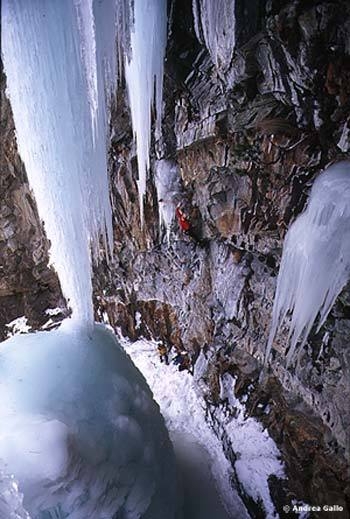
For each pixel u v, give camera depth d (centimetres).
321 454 554
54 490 414
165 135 848
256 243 680
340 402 502
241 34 534
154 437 603
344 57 439
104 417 533
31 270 1434
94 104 718
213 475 763
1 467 395
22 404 498
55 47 600
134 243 1116
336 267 446
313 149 513
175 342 1104
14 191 1273
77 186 762
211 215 796
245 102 586
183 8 638
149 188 963
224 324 832
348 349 483
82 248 848
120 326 1309
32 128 735
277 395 675
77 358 601
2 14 593
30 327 1472
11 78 690
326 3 432
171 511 582
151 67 697
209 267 879
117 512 487
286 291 552
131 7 667
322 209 461
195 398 956
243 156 628
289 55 488
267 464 675
